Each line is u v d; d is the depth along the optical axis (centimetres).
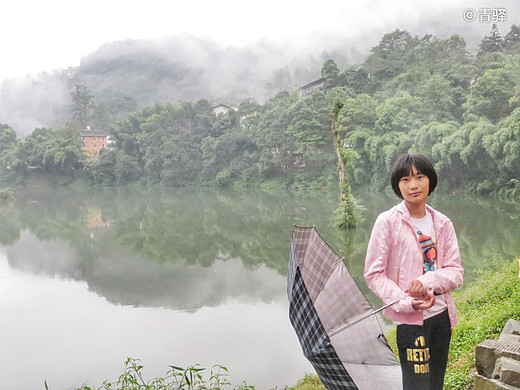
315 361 211
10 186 9125
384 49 8362
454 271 220
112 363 1019
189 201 5450
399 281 227
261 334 1112
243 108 8344
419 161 225
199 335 1136
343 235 2303
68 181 8894
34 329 1285
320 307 242
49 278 1920
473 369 387
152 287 1697
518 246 1856
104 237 3041
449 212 3130
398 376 228
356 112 5728
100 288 1719
